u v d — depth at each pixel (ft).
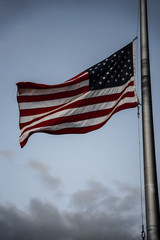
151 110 34.78
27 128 42.86
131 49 43.65
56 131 42.29
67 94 43.45
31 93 43.78
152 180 31.24
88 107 42.29
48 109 43.29
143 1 40.06
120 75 42.80
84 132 41.81
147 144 32.91
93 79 43.19
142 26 38.86
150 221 29.50
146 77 36.29
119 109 41.09
